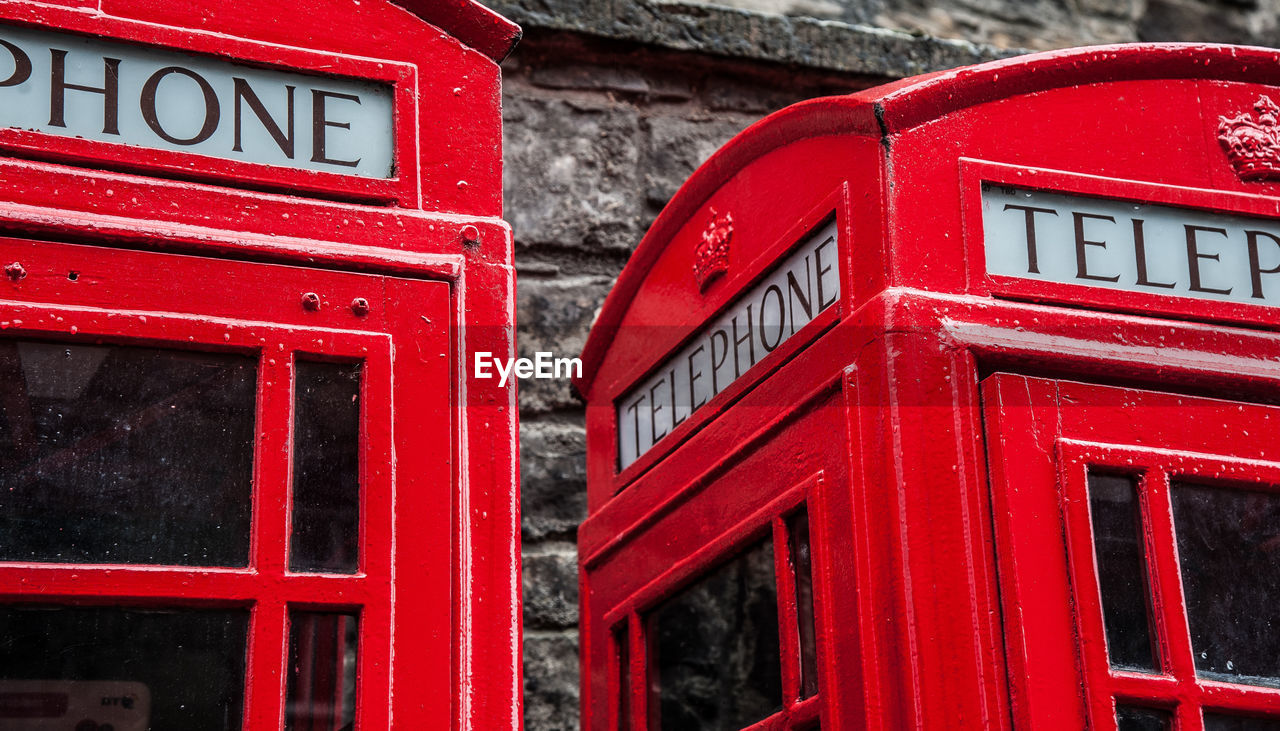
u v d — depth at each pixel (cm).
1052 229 233
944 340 219
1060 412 221
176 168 216
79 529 202
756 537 254
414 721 205
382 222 224
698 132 446
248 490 210
